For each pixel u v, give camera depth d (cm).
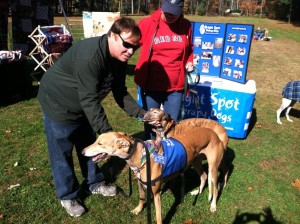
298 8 3416
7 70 645
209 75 617
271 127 612
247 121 539
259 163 477
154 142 305
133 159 297
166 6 352
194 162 375
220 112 545
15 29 1037
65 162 324
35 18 1027
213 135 352
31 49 1045
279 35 2286
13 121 567
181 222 346
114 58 281
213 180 357
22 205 352
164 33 377
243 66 551
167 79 391
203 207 372
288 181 436
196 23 600
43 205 355
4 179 395
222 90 532
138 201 374
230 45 574
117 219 344
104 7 3400
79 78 267
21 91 690
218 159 354
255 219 359
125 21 256
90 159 360
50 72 296
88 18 1044
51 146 317
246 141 548
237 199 391
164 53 382
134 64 1094
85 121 328
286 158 497
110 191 377
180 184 411
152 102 409
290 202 391
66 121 304
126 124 588
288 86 616
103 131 288
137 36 258
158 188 305
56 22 2072
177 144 316
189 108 561
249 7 4191
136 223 341
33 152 464
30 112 616
